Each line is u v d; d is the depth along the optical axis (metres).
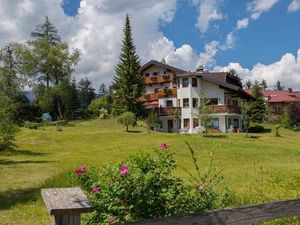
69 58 70.00
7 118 24.31
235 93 59.31
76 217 3.30
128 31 58.50
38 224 10.02
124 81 57.94
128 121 46.75
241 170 18.80
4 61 64.75
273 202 4.78
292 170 18.56
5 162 25.44
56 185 14.09
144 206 5.34
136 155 6.04
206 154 29.81
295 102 64.88
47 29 74.38
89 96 101.94
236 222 4.43
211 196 6.39
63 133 44.16
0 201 12.95
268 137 46.03
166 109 57.91
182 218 4.02
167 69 61.84
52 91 68.31
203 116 45.19
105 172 5.57
